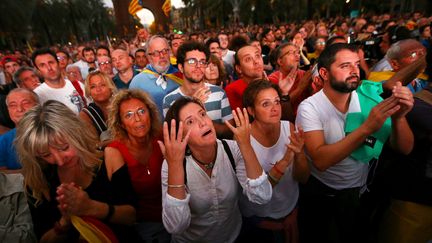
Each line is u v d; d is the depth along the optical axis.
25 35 36.28
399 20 12.91
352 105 1.76
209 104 2.56
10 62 5.07
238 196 1.76
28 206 1.41
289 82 2.53
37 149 1.34
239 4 38.69
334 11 44.22
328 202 1.97
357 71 1.61
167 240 1.88
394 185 1.86
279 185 1.80
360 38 6.62
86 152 1.47
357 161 1.81
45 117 1.35
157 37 3.24
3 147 2.24
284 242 1.91
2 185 1.38
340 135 1.78
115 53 4.16
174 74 3.39
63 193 1.29
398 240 1.88
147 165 1.82
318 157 1.69
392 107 1.39
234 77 4.98
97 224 1.41
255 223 1.88
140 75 3.34
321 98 1.78
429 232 1.79
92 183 1.52
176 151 1.31
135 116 1.74
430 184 1.67
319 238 2.07
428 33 6.34
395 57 2.45
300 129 1.58
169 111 1.49
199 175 1.49
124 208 1.57
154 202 1.89
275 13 45.69
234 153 1.62
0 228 1.31
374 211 2.10
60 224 1.41
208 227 1.60
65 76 5.09
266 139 1.85
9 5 32.75
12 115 2.26
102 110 2.79
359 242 2.06
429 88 1.65
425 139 1.62
